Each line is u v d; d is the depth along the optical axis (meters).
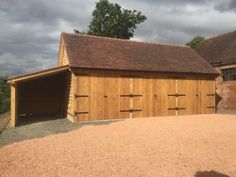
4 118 17.17
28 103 18.75
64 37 17.72
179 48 21.83
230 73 21.31
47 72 14.10
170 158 7.63
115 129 12.32
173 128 12.42
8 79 13.24
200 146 8.97
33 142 9.70
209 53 25.58
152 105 16.95
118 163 7.19
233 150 8.47
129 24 39.00
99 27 38.62
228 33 26.47
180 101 17.89
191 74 18.27
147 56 18.53
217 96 22.69
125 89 16.16
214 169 6.76
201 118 16.20
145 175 6.34
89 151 8.38
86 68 14.96
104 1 38.41
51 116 18.06
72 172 6.53
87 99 15.05
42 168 6.82
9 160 7.49
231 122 14.38
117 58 16.95
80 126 13.48
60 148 8.77
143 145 9.14
